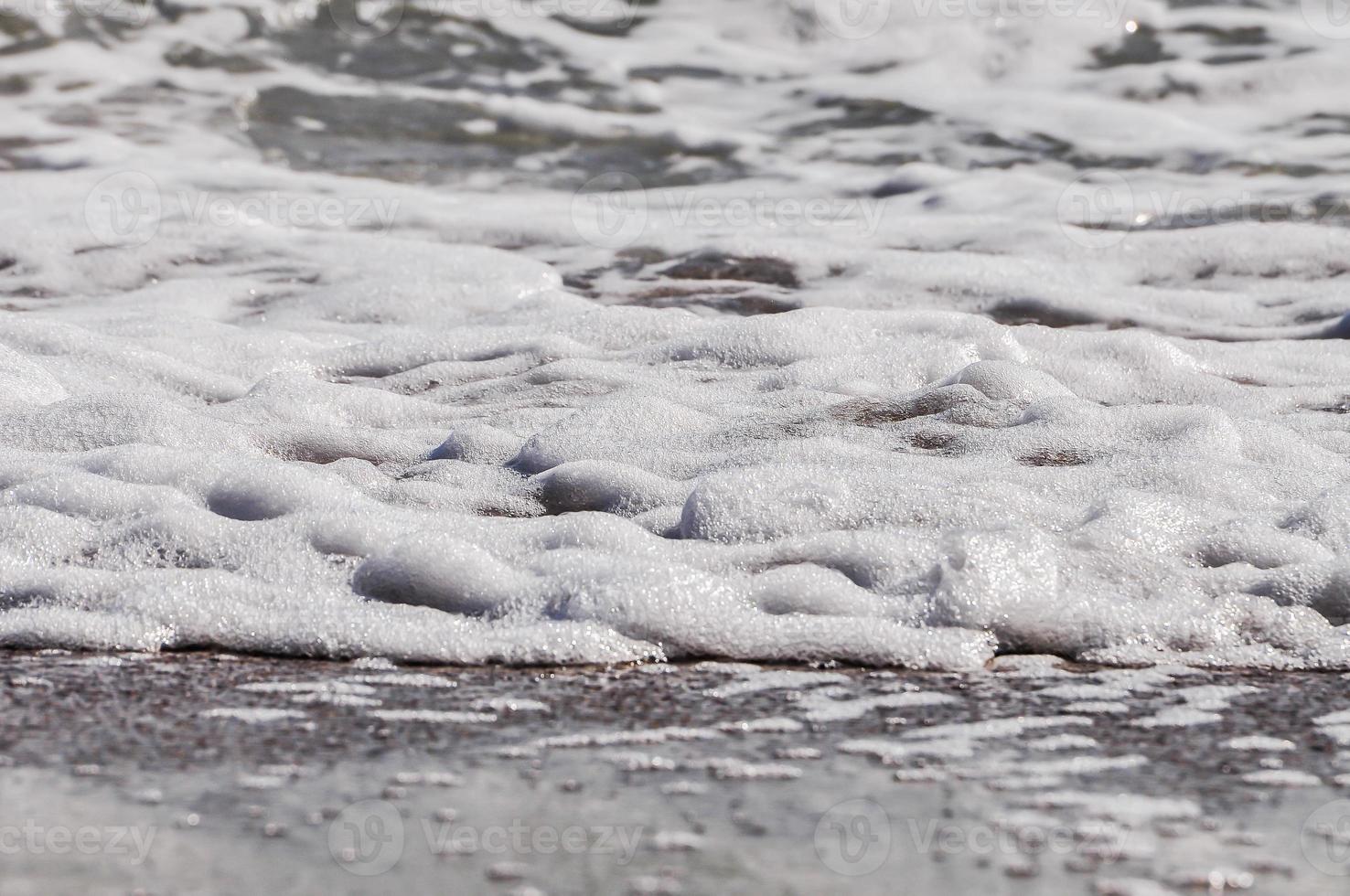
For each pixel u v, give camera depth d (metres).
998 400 8.66
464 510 7.31
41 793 3.68
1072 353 10.16
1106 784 3.84
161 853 3.25
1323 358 10.86
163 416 8.30
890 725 4.45
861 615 5.61
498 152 19.20
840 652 5.30
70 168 17.77
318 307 13.54
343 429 8.62
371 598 5.83
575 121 20.05
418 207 17.08
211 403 10.02
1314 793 3.78
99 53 20.77
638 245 15.62
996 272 14.08
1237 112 19.78
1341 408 9.34
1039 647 5.51
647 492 7.23
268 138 19.12
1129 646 5.45
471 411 9.50
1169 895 3.06
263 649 5.43
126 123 19.14
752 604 5.68
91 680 4.93
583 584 5.62
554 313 12.59
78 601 5.78
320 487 6.94
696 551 6.18
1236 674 5.20
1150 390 9.70
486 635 5.36
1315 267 14.44
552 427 8.43
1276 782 3.87
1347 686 5.02
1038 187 17.61
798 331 10.48
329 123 19.69
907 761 4.05
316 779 3.82
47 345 10.48
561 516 6.66
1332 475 7.45
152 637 5.50
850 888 3.08
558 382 10.07
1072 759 4.08
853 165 18.72
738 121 20.08
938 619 5.54
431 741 4.21
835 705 4.69
